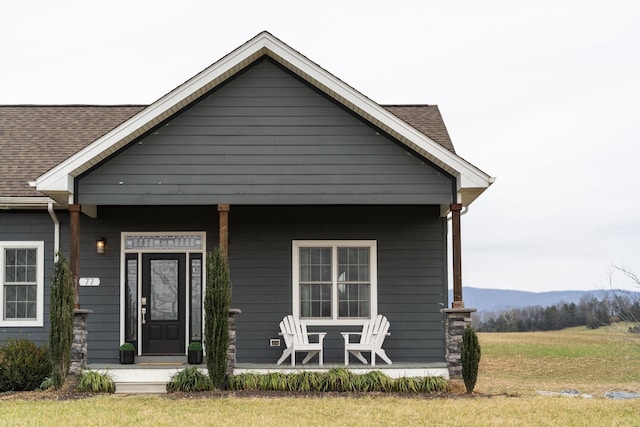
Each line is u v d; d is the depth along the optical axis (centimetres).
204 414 1115
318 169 1383
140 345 1548
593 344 2838
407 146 1386
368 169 1384
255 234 1570
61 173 1323
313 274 1573
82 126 1817
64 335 1292
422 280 1568
